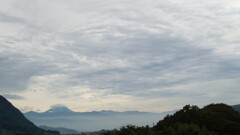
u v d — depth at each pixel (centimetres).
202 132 5528
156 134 5575
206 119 6525
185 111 6825
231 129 6444
